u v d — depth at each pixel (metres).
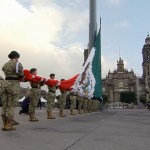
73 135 7.89
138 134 8.61
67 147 6.05
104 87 154.75
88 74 24.84
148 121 14.51
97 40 31.34
